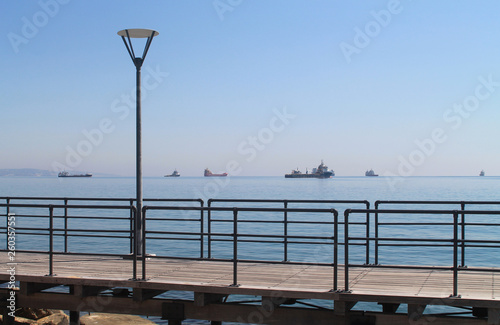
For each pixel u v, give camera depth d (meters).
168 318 7.12
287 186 97.56
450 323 6.21
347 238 6.49
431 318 6.24
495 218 31.14
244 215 33.53
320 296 6.40
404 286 6.81
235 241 6.91
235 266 6.89
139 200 9.45
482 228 26.52
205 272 7.89
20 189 70.06
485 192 61.00
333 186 97.44
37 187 81.81
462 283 7.00
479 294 6.31
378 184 111.19
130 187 83.00
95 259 9.23
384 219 30.56
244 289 6.66
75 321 8.45
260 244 21.16
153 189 74.56
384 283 7.02
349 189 78.38
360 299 6.27
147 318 11.77
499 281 7.16
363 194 58.78
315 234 23.58
